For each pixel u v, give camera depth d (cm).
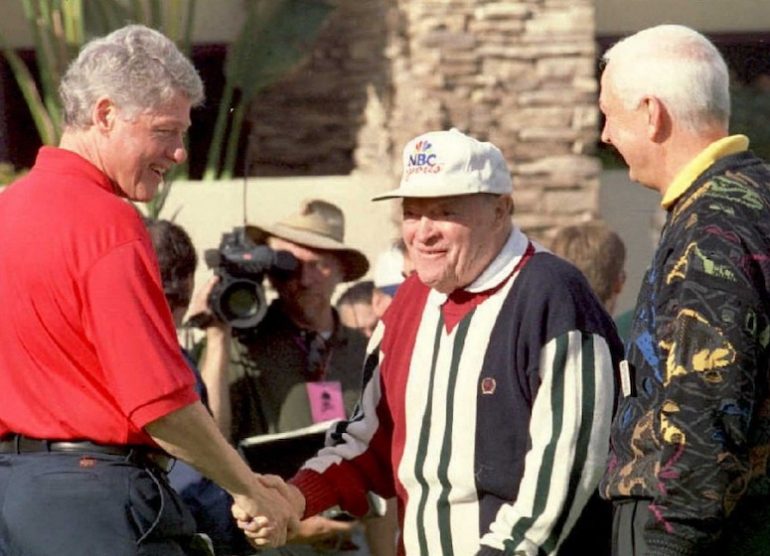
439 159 850
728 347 723
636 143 781
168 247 1109
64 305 811
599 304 864
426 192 846
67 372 822
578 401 831
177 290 1109
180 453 826
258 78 1998
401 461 888
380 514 1084
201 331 1297
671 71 768
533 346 841
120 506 822
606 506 852
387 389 908
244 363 1202
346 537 1106
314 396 1199
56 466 824
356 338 1244
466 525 860
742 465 728
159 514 833
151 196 847
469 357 859
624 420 770
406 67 1962
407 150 870
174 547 848
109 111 827
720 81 773
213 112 2197
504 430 849
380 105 2025
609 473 779
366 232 1902
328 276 1223
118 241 813
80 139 838
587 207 1922
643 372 762
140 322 807
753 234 740
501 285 862
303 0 2002
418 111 1919
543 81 1922
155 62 828
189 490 987
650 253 1975
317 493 927
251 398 1197
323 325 1222
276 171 2158
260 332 1208
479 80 1916
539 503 830
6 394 834
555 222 1920
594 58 1927
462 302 871
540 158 1923
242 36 1997
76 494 820
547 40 1920
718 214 744
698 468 724
